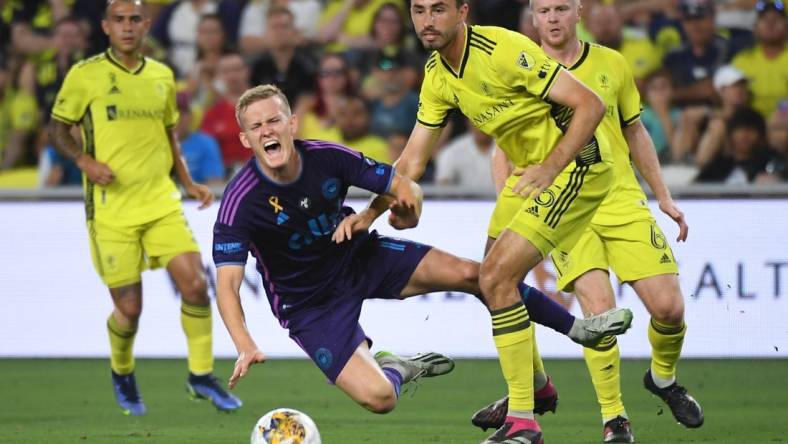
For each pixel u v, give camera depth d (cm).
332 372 2092
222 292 1962
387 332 3800
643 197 2444
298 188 2011
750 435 2422
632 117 2430
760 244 3666
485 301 2122
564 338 3812
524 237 2048
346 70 4378
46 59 4572
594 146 2105
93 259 2961
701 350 3694
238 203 2000
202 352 2927
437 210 3806
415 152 2219
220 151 4259
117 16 2920
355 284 2125
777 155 4162
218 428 2609
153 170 2958
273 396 3170
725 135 4178
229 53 4509
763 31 4228
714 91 4216
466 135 4256
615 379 2328
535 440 2039
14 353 3909
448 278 2119
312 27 4597
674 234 3706
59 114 2942
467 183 4212
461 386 3341
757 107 4225
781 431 2483
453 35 2028
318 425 2630
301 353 3875
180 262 2927
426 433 2495
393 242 2152
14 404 3041
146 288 3856
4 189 3903
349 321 2106
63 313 3897
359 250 2139
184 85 4441
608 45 4284
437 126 2205
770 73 4222
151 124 2959
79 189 3897
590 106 1970
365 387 2058
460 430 2544
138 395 2889
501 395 3170
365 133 4344
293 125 1978
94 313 3891
